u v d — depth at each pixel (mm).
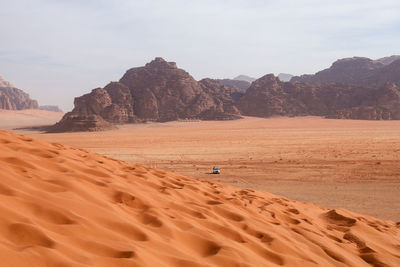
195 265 3449
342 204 17156
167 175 9828
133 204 5207
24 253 2596
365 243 6809
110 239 3514
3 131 8422
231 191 10406
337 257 5434
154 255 3404
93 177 5887
